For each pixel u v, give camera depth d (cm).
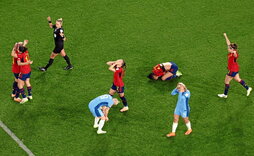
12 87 5375
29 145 4575
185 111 4438
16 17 6725
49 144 4584
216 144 4538
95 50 6028
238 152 4438
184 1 7094
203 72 5584
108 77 5547
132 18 6700
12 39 6241
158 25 6538
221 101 5106
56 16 6756
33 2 7088
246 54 5891
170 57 5866
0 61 5809
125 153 4472
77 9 6919
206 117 4888
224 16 6731
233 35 6291
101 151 4500
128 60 5819
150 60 5816
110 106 4638
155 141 4603
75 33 6366
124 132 4725
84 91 5322
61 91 5316
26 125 4822
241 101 5100
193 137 4631
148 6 6981
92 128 4781
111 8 6944
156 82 5419
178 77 5500
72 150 4512
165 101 5125
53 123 4844
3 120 4888
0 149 4531
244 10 6869
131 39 6244
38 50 6041
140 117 4922
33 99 5184
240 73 5553
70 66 5672
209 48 6022
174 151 4472
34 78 5522
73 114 4972
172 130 4606
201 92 5250
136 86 5359
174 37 6272
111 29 6456
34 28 6481
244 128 4722
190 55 5894
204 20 6638
